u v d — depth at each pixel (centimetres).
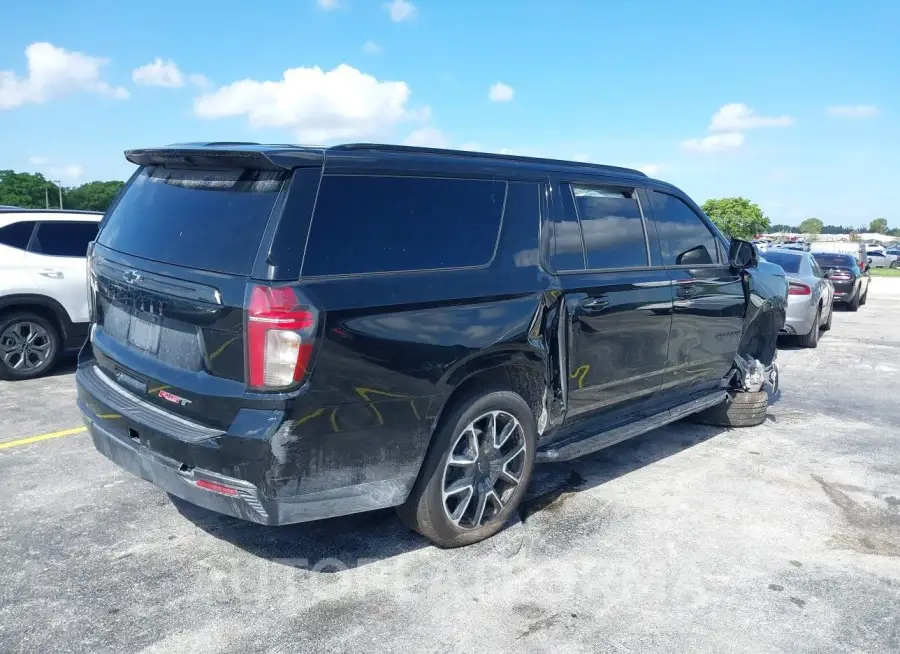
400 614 317
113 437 344
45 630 296
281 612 315
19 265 709
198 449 300
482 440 377
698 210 541
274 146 330
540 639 302
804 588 352
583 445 429
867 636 313
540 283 390
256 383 291
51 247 736
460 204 364
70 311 743
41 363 734
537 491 464
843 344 1157
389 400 319
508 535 398
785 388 808
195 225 328
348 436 309
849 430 636
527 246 390
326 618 312
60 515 402
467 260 360
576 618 319
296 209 302
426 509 354
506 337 363
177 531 387
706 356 534
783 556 385
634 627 313
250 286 291
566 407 416
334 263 308
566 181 425
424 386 329
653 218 489
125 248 366
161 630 299
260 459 291
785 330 1055
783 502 460
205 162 333
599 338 428
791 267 1130
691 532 411
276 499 298
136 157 379
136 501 423
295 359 289
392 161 340
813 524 427
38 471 465
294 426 292
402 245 334
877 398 769
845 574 368
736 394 615
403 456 331
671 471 511
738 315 562
